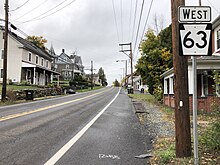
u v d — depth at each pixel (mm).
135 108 18203
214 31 19641
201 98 16016
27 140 7543
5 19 22953
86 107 18078
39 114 13562
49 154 6164
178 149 5691
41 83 49250
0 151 6340
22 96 26594
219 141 6078
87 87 75250
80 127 9898
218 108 6453
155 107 19688
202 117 13180
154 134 8789
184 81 5711
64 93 42219
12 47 41500
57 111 15148
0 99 22562
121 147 6980
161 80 26688
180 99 5699
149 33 28344
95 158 5930
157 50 27047
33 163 5461
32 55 45781
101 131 9188
